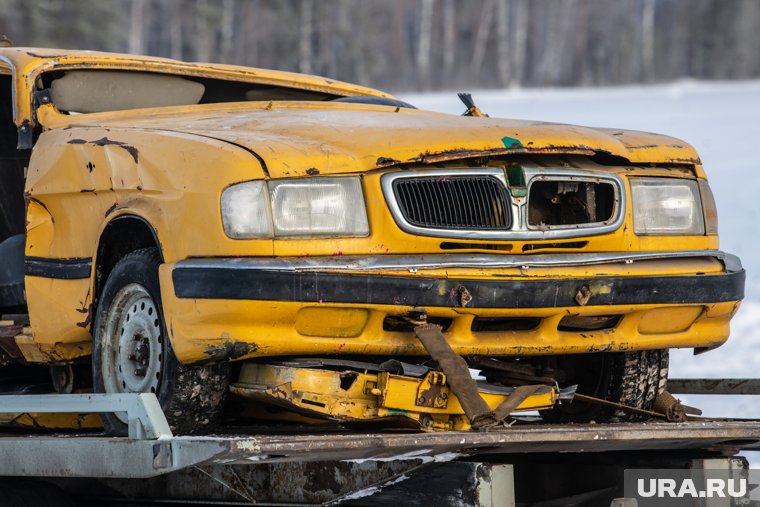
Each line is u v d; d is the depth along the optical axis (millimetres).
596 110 116750
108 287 10578
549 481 11086
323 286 9523
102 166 10727
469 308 9992
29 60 12820
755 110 112125
